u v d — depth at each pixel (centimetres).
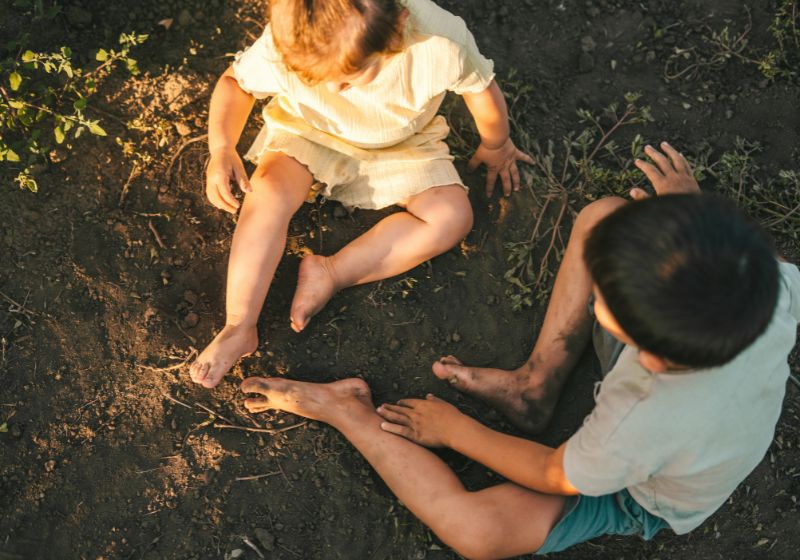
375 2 181
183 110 287
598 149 299
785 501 268
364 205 269
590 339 271
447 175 262
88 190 277
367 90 226
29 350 264
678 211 159
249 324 248
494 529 233
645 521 233
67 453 258
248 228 246
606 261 161
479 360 278
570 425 273
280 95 249
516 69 304
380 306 279
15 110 272
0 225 271
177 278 274
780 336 196
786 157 300
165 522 255
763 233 166
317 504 261
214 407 266
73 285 270
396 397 274
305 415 259
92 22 289
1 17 280
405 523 260
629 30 311
